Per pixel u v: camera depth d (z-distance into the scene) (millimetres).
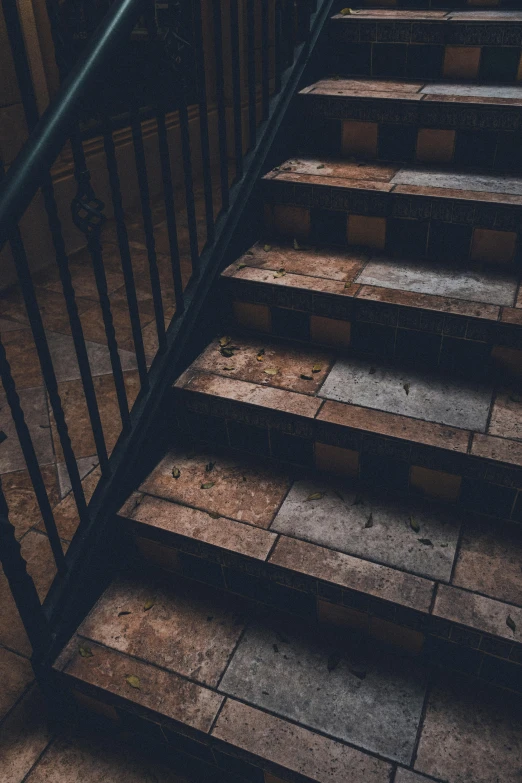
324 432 2143
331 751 1692
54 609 1896
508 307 2256
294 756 1687
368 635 1948
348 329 2439
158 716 1801
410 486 2133
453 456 1982
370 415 2139
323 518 2068
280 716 1774
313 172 2787
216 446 2400
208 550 2012
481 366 2303
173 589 2143
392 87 2951
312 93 2857
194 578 2156
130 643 1969
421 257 2648
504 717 1762
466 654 1806
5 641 2041
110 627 2018
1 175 3377
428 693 1823
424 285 2424
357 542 1979
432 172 2750
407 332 2346
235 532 2025
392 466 2113
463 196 2463
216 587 2135
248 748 1708
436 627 1779
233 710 1790
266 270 2574
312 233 2785
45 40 3441
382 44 3043
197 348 2484
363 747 1697
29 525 2254
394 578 1860
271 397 2240
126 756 1926
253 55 2500
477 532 2008
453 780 1620
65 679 1900
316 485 2205
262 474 2258
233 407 2240
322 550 1957
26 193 1441
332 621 1977
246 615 2051
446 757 1670
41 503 1788
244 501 2143
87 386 1874
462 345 2283
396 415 2137
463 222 2494
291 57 2842
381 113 2787
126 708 1851
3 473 2434
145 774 1887
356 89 2924
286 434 2223
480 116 2637
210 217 2453
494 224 2451
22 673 2000
